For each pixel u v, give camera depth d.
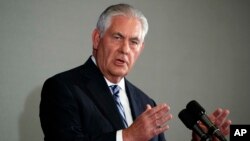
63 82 3.09
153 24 5.37
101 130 2.99
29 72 4.51
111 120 3.09
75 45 4.79
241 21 5.99
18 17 4.51
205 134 2.71
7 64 4.41
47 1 4.68
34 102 4.51
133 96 3.48
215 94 5.73
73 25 4.80
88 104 3.06
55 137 2.81
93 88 3.21
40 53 4.59
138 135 2.54
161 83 5.35
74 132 2.81
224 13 5.90
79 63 4.79
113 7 3.28
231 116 5.82
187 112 2.81
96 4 4.96
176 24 5.54
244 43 5.98
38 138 4.49
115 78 3.33
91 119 3.01
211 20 5.80
